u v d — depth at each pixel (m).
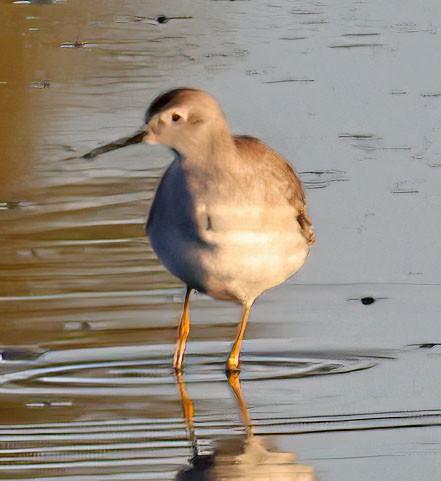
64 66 24.61
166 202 11.12
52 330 12.55
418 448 9.77
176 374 11.58
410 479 9.22
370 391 11.05
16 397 10.94
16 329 12.57
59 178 18.03
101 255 14.82
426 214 16.42
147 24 27.83
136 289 13.72
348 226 15.98
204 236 10.94
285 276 11.44
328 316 13.07
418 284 14.03
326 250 15.13
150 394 11.05
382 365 11.75
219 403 10.81
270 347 12.26
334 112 21.39
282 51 25.56
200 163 10.98
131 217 16.30
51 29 27.14
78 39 26.47
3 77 23.80
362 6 29.36
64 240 15.34
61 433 10.09
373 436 10.01
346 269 14.49
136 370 11.65
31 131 20.44
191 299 13.46
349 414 10.52
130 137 11.33
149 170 18.39
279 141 19.89
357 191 17.42
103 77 23.80
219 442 9.92
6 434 10.06
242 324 11.61
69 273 14.17
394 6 29.22
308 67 24.33
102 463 9.48
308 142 19.80
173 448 9.82
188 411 10.60
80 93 22.77
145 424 10.31
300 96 22.38
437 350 12.14
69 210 16.58
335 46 25.84
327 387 11.20
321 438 10.00
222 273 11.12
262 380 11.42
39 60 24.94
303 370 11.66
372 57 24.89
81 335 12.45
